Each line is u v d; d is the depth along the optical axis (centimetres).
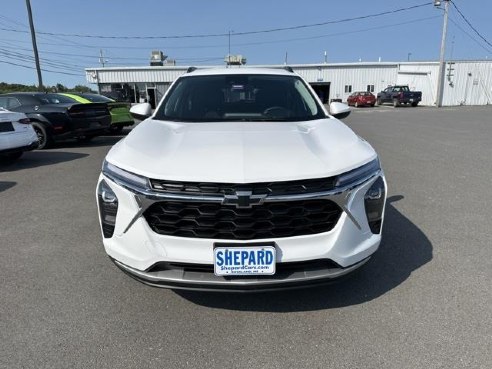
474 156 776
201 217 213
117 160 236
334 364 205
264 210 211
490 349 213
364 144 268
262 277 217
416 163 709
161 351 217
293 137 256
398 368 201
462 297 264
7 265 319
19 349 218
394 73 3922
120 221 228
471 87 3394
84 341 225
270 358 211
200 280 216
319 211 217
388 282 285
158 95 4044
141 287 284
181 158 225
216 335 230
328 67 3931
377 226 244
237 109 333
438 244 348
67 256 335
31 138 740
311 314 249
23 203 487
